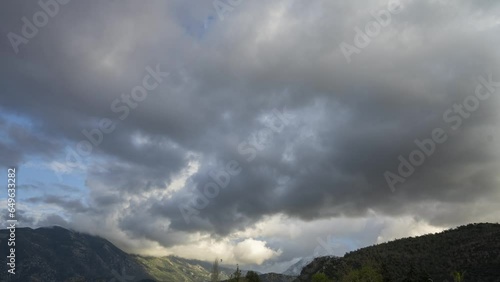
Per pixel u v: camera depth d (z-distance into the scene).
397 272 127.81
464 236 145.12
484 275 111.75
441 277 119.12
